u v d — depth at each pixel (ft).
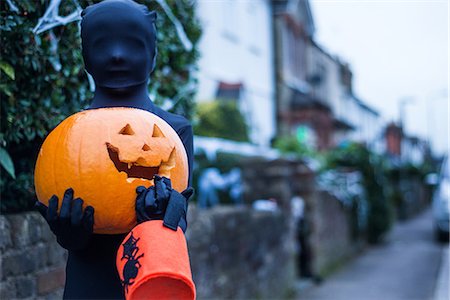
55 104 11.91
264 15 58.13
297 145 42.19
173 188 7.76
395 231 67.41
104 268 7.92
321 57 82.12
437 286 32.32
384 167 57.62
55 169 7.43
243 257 22.67
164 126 7.86
